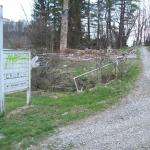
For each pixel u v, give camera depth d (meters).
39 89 17.23
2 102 10.68
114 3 72.12
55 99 13.66
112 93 13.84
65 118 10.02
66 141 8.05
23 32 32.66
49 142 7.99
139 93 13.80
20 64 11.57
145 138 8.13
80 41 55.31
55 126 9.23
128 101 12.38
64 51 32.50
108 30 68.75
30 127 9.05
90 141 8.02
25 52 11.80
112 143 7.83
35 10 47.00
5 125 9.38
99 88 14.59
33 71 17.69
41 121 9.77
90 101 12.69
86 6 61.22
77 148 7.58
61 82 17.66
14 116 10.49
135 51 45.78
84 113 10.61
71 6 52.81
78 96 13.68
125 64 22.31
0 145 7.76
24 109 11.48
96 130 8.88
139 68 23.03
